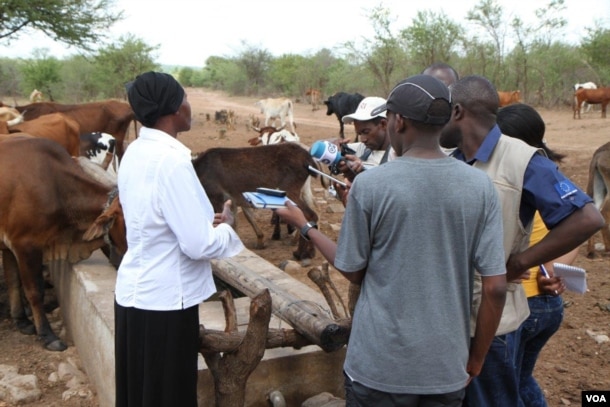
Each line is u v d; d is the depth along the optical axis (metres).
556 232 2.50
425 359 2.24
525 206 2.64
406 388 2.26
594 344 5.11
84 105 12.52
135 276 2.74
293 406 3.81
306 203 8.09
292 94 56.22
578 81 32.41
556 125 22.58
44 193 5.12
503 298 2.29
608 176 7.33
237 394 3.27
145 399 2.77
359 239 2.31
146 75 2.65
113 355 3.87
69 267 5.40
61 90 44.62
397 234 2.23
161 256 2.70
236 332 3.27
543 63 32.44
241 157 7.70
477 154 2.63
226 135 24.03
